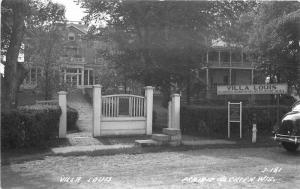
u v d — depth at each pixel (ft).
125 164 36.19
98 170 33.32
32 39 107.45
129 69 75.92
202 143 50.70
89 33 80.89
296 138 42.55
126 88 127.85
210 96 114.32
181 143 48.49
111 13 77.05
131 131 56.90
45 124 46.26
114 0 73.61
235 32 82.69
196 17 71.41
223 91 61.67
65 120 52.60
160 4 70.23
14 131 41.86
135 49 74.84
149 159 39.04
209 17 73.36
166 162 37.37
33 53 112.98
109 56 80.59
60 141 49.62
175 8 70.28
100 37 80.12
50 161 37.45
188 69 76.28
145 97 58.13
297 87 89.81
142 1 70.23
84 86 167.43
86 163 36.65
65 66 142.10
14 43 49.85
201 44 74.02
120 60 77.92
